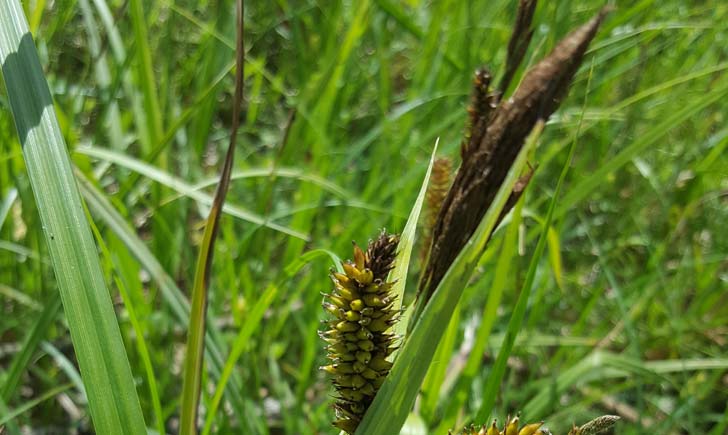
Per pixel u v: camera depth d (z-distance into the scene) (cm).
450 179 21
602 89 45
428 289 15
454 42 45
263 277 37
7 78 16
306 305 33
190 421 15
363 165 41
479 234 14
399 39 54
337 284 15
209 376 32
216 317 34
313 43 50
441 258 15
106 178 39
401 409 15
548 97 14
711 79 49
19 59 16
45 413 33
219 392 22
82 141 42
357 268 15
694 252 43
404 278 17
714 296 40
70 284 15
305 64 46
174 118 38
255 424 26
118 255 30
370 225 36
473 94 16
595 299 35
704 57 50
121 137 33
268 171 30
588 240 45
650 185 45
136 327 21
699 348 39
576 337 35
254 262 37
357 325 15
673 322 38
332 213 39
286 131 30
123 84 37
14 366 25
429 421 24
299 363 36
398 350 16
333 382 15
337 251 34
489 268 35
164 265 34
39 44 34
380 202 37
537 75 14
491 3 49
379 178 38
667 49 51
